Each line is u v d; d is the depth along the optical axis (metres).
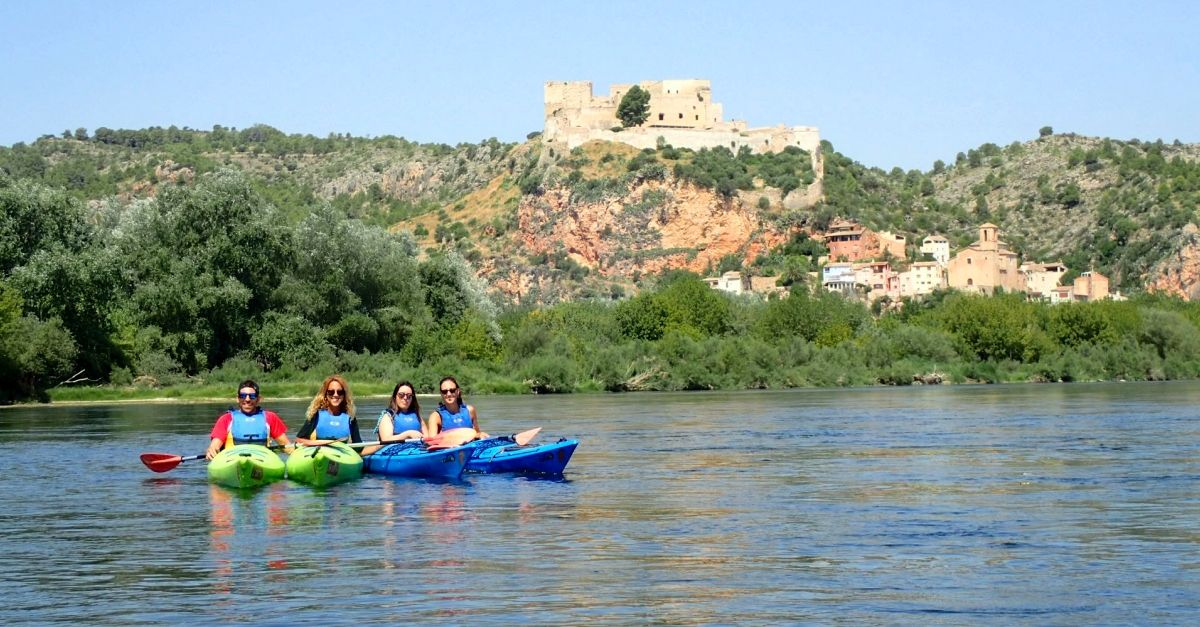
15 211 82.00
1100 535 19.75
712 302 136.25
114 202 104.56
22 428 50.34
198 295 85.75
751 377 107.44
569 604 14.89
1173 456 33.78
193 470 31.33
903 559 17.70
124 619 14.34
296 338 89.75
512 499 24.56
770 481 27.84
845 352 116.12
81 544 19.44
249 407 29.89
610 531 20.27
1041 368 122.44
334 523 21.36
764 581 16.19
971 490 25.89
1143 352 125.94
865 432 45.00
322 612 14.55
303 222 96.56
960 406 66.62
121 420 56.84
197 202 88.88
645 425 50.44
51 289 79.00
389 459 29.03
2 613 14.66
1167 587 15.73
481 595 15.38
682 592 15.54
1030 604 14.86
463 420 30.78
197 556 18.23
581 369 103.75
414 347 96.38
